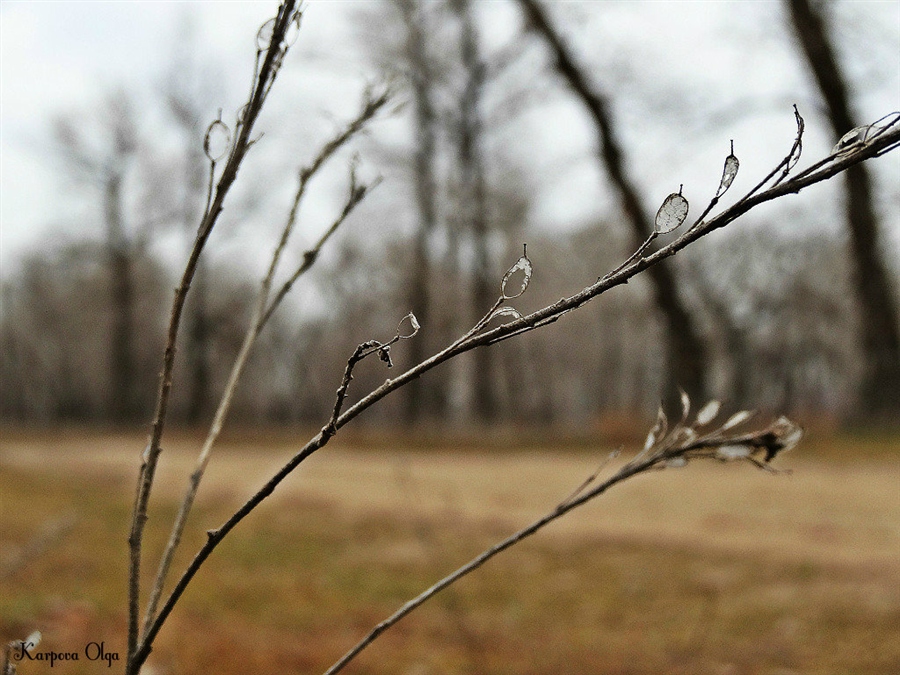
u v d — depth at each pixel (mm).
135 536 1489
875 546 6246
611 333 60750
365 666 3588
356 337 47406
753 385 50562
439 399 32438
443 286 30766
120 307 40094
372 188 1967
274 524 7809
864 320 14555
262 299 1867
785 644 3887
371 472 13078
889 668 3518
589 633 4199
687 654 3789
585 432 18188
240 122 1502
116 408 40094
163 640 3742
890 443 11664
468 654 3783
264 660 3576
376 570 5711
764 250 42844
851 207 14359
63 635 3621
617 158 15852
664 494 9062
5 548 5559
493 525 7570
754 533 6859
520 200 25672
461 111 25594
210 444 1672
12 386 64375
